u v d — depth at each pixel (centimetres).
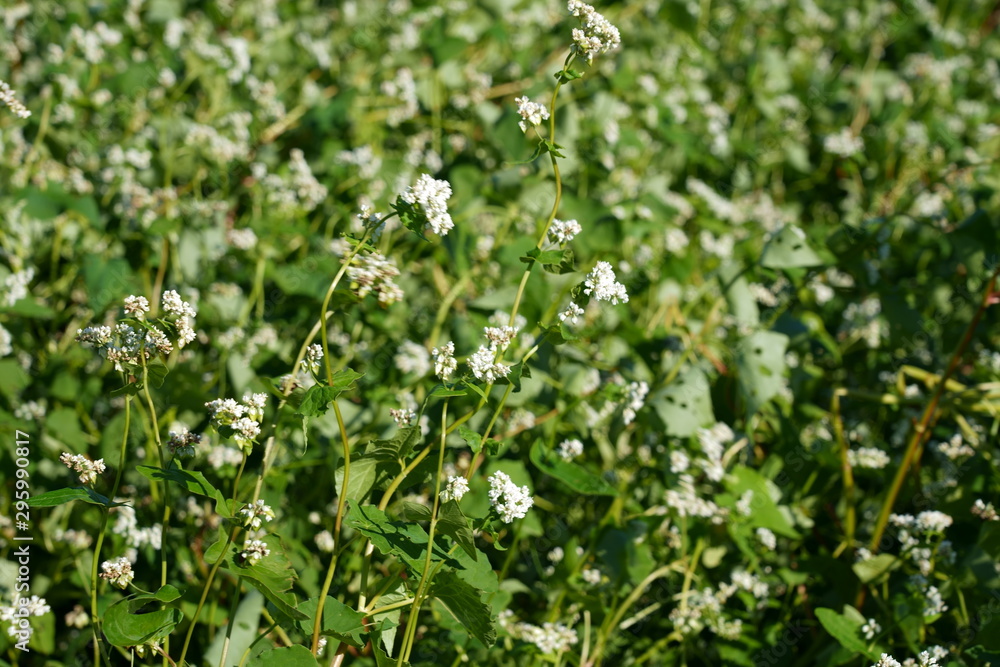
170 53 162
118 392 95
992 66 220
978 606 108
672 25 179
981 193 137
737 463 117
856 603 110
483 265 128
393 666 95
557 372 118
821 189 180
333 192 136
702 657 112
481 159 148
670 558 113
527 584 113
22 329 122
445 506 94
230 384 116
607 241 126
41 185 127
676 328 123
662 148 165
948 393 118
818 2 240
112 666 107
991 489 115
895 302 122
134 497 113
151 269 128
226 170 135
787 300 126
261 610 104
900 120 183
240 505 96
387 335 123
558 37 181
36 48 169
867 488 123
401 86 152
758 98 181
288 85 167
